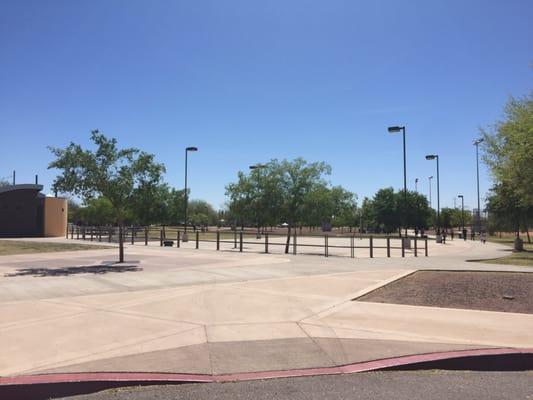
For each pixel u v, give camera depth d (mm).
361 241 48406
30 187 46125
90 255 23047
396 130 34438
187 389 5590
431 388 5680
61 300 10547
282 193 28047
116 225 65000
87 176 18031
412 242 50344
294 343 7266
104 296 11062
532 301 10492
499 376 6234
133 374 5863
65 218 48344
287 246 27172
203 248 30094
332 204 27797
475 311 9555
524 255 26781
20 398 5422
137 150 18859
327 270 16562
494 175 24391
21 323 8391
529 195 22562
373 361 6457
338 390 5570
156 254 23906
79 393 5539
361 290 12008
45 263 18875
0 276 14602
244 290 12016
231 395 5398
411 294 11414
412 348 6969
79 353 6691
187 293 11516
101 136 18094
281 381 5852
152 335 7676
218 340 7410
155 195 19562
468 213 103188
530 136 19438
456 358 6508
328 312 9461
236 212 30219
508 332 7891
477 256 25750
